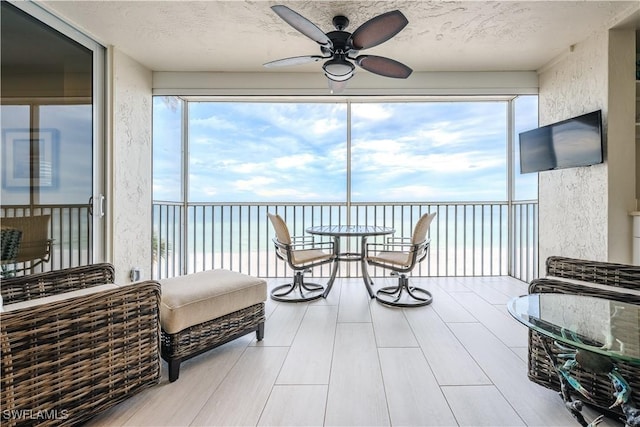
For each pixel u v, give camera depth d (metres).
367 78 3.52
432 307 2.97
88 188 2.71
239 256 4.53
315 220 4.62
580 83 2.86
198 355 2.03
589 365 1.28
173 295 1.83
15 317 1.16
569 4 2.27
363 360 1.98
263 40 2.84
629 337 1.23
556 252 3.23
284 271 4.63
